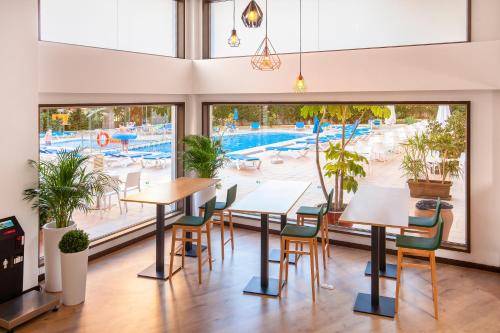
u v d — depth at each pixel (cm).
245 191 794
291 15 698
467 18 576
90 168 623
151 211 752
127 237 689
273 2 711
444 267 608
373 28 640
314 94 689
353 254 662
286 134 748
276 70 699
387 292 532
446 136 620
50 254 513
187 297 517
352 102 660
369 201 548
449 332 441
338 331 443
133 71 655
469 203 595
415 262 629
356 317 472
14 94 484
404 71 608
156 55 695
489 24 562
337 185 716
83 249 495
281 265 516
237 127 789
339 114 700
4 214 479
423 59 595
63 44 551
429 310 487
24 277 505
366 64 632
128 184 700
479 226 593
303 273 588
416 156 647
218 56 778
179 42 771
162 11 740
